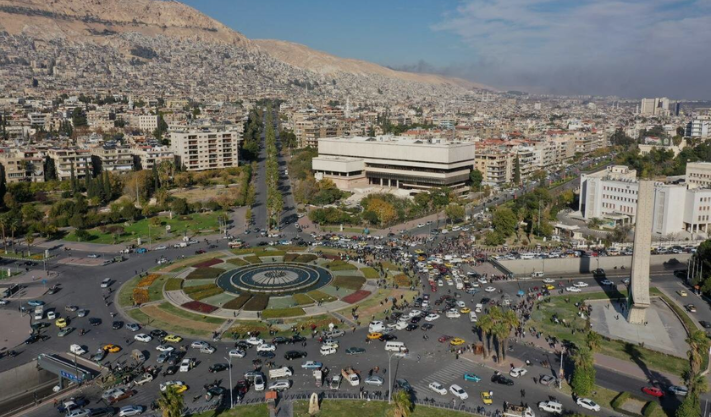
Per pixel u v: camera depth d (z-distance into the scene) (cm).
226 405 17938
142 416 17250
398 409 15650
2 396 19588
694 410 16775
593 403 17862
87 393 18838
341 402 18175
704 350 18038
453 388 18800
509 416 17312
